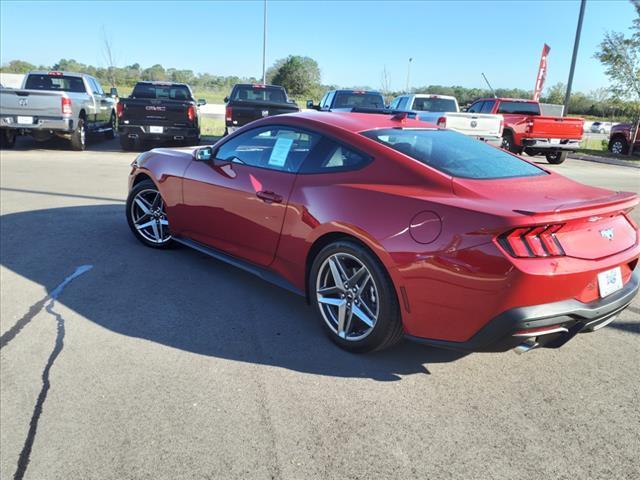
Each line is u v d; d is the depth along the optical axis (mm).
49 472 2355
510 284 2680
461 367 3330
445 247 2863
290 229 3756
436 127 4246
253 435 2607
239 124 14508
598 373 3291
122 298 4238
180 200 4891
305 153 3824
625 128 20906
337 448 2529
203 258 5281
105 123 16984
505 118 15938
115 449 2498
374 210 3203
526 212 2682
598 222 3049
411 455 2492
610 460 2488
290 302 4277
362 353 3436
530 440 2623
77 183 9203
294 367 3270
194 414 2764
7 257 5137
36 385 3006
